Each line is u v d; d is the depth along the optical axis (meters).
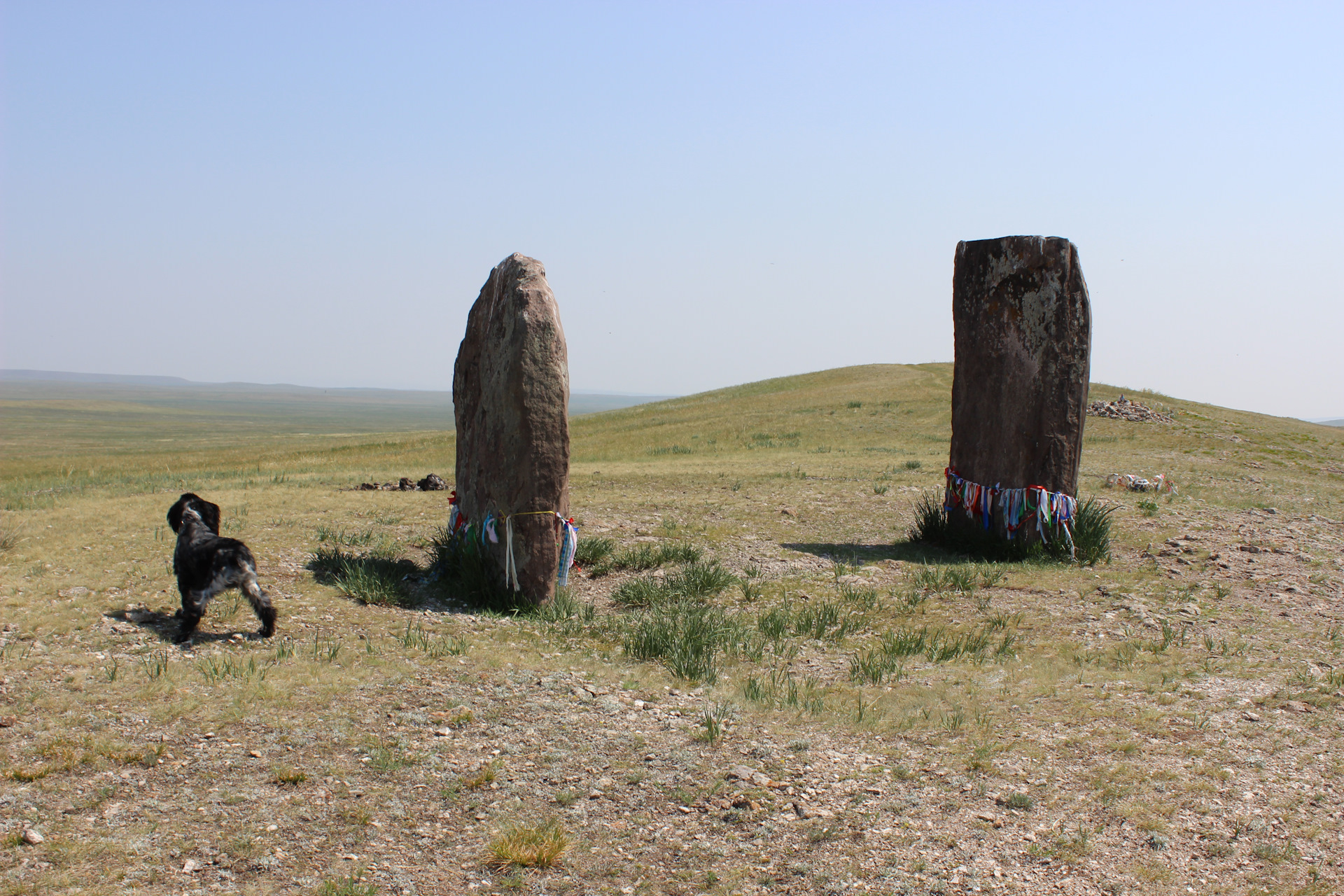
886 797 5.21
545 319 9.80
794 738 6.10
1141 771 5.51
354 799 5.09
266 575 10.27
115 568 10.00
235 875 4.29
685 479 20.45
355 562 11.06
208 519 8.23
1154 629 9.03
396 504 15.88
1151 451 26.91
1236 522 14.84
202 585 7.80
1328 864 4.51
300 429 162.75
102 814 4.76
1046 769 5.54
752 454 30.09
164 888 4.13
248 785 5.17
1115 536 13.75
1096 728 6.20
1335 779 5.42
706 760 5.74
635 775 5.50
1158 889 4.29
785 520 15.48
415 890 4.23
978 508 13.07
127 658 7.21
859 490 18.67
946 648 8.27
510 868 4.45
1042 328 12.41
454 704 6.60
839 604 10.18
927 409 38.78
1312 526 14.64
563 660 7.92
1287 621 9.29
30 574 9.73
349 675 7.07
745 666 7.96
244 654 7.48
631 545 13.22
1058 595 10.47
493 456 10.07
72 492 18.55
